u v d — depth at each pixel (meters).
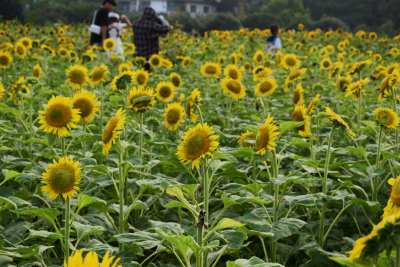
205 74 6.04
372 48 15.47
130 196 3.58
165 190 1.90
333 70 5.70
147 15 10.78
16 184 3.80
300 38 17.50
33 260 2.72
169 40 15.90
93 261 0.96
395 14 63.41
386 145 3.55
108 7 11.10
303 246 2.64
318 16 75.88
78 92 3.37
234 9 104.44
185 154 2.19
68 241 2.21
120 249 2.60
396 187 1.58
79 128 4.42
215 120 5.92
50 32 15.93
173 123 3.87
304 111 3.39
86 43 14.53
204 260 2.21
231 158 2.62
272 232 2.29
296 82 6.59
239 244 2.06
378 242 1.08
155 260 3.05
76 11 55.41
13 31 16.61
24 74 8.06
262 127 2.42
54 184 2.19
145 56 10.89
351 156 4.12
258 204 3.21
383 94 3.68
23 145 4.29
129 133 3.94
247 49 13.27
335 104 6.04
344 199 2.88
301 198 2.58
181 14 61.41
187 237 1.75
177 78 5.61
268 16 59.66
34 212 2.19
